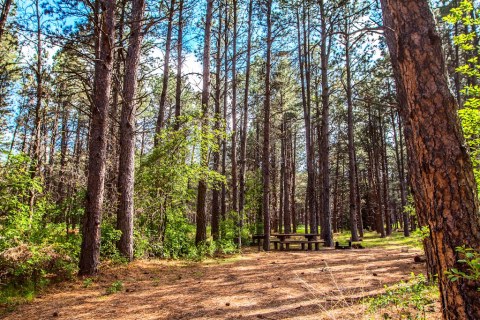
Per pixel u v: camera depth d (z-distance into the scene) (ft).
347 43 65.77
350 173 65.67
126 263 31.14
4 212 24.21
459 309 9.27
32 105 49.75
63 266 25.46
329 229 58.03
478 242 9.23
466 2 14.32
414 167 17.78
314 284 22.67
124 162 33.53
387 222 92.27
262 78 76.33
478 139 14.79
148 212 38.65
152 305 18.80
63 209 36.78
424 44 10.43
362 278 23.72
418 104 10.39
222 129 41.73
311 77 84.99
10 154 24.66
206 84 45.50
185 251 39.83
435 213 9.95
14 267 21.80
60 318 16.78
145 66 54.65
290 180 114.42
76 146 86.84
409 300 14.01
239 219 51.75
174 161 38.75
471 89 15.40
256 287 22.65
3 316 17.34
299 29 68.74
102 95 28.50
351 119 66.59
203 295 20.85
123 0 38.27
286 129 104.37
